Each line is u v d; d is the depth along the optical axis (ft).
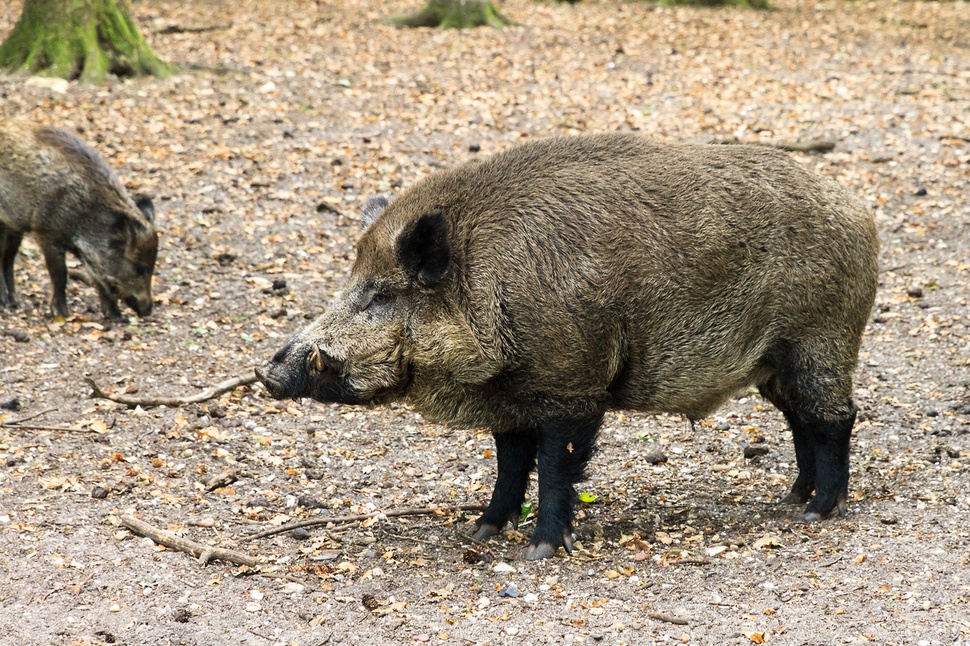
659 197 21.74
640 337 21.70
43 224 35.22
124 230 35.32
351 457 27.99
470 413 22.16
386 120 54.90
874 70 65.51
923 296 38.37
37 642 18.06
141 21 71.56
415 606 19.79
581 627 18.75
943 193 46.47
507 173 21.89
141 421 29.04
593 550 22.49
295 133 52.65
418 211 21.54
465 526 23.97
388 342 21.38
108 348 34.04
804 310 22.44
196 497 24.98
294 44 67.97
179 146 50.03
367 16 76.69
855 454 27.66
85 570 20.67
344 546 22.71
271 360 21.40
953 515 23.17
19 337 33.91
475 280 20.99
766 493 25.80
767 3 85.56
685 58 67.87
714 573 20.92
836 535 22.50
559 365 21.13
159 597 19.77
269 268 40.45
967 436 28.25
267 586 20.52
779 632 18.34
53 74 57.00
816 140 52.16
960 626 18.25
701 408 23.08
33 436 27.55
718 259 21.70
